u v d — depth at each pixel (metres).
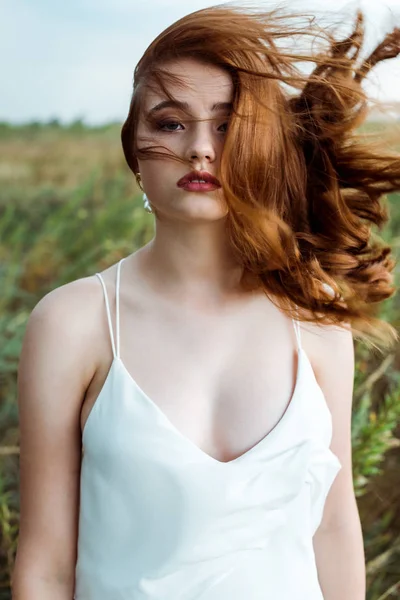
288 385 1.56
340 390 1.65
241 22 1.49
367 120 1.76
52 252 4.30
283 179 1.59
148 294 1.56
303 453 1.50
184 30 1.47
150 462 1.43
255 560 1.47
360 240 1.77
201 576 1.45
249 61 1.46
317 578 1.65
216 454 1.49
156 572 1.44
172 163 1.46
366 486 2.99
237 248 1.54
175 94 1.45
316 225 1.75
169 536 1.43
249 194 1.49
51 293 1.53
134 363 1.51
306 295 1.61
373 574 2.70
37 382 1.49
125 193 4.75
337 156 1.76
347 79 1.70
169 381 1.50
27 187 5.17
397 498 2.97
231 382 1.53
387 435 2.31
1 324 3.47
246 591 1.46
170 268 1.56
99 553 1.48
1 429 3.36
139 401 1.46
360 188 1.81
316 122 1.71
